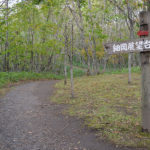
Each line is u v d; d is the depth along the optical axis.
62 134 4.18
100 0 15.93
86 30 19.92
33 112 6.20
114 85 10.48
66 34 8.72
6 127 4.73
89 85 11.23
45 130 4.48
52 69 27.33
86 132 4.18
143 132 3.74
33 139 3.96
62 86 11.98
